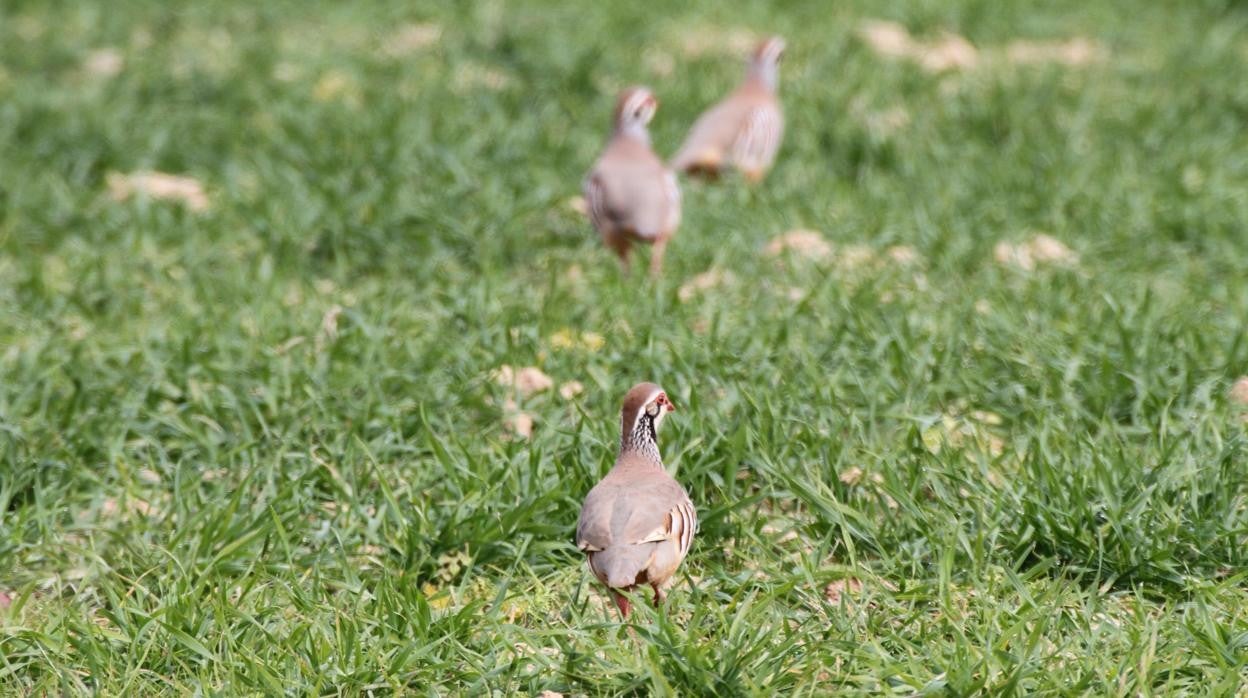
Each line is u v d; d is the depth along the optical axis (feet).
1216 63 71.31
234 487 34.01
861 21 82.12
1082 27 80.53
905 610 27.78
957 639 25.67
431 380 38.14
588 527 27.40
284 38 80.12
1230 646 25.80
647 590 28.19
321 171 55.01
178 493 32.45
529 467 32.27
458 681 26.21
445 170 54.49
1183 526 29.48
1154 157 57.41
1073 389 37.01
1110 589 29.04
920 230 49.34
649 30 79.10
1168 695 24.57
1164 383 36.09
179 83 68.44
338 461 34.42
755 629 26.21
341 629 27.27
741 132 56.75
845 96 64.75
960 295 43.29
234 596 29.04
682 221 52.03
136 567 30.81
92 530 32.37
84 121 62.03
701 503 31.65
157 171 58.44
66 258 48.96
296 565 30.58
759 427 33.60
